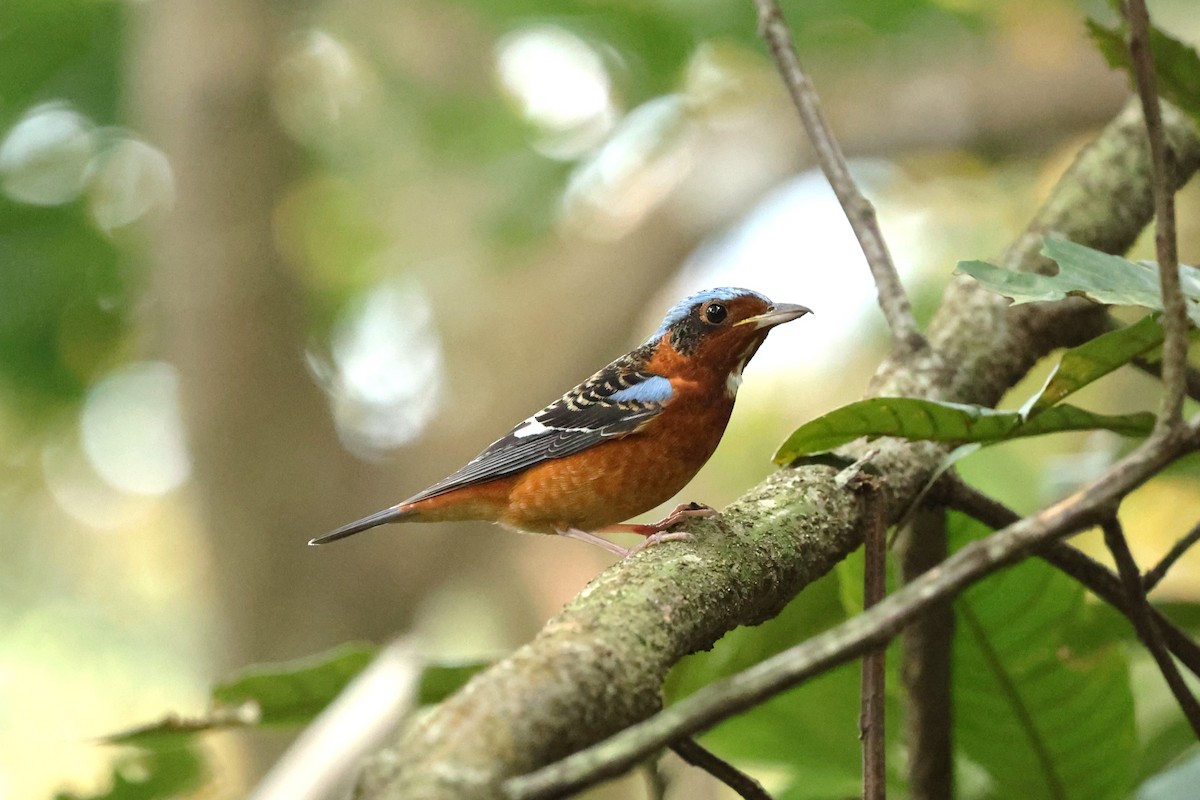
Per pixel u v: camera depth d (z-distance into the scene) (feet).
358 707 14.93
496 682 9.95
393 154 51.13
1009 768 16.43
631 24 43.06
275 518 48.42
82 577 59.67
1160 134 10.09
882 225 48.65
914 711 16.21
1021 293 12.13
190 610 59.82
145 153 51.72
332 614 48.52
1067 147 48.32
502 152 47.57
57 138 49.85
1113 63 15.75
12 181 48.98
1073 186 20.30
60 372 50.96
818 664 8.60
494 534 51.67
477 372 53.57
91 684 57.98
